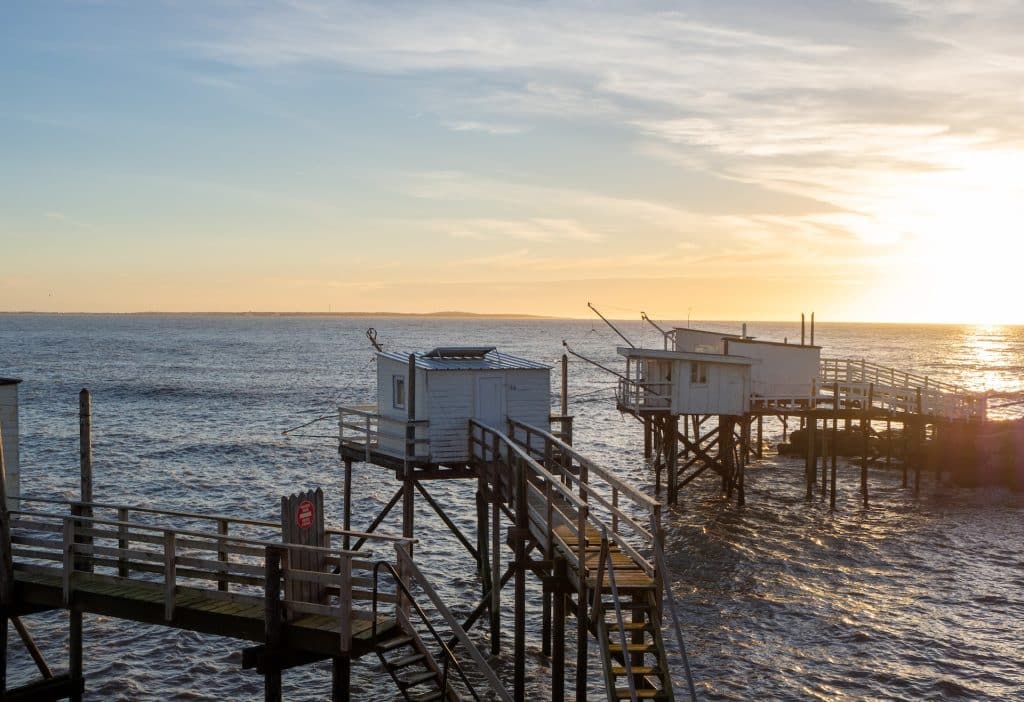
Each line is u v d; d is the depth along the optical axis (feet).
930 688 74.74
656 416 143.23
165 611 51.11
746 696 73.15
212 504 138.72
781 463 178.81
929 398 154.51
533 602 93.81
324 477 161.07
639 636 55.88
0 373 384.27
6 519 55.06
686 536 121.29
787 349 148.77
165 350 608.19
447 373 87.56
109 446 190.08
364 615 47.85
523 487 69.10
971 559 111.86
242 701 72.64
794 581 102.37
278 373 421.59
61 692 57.67
